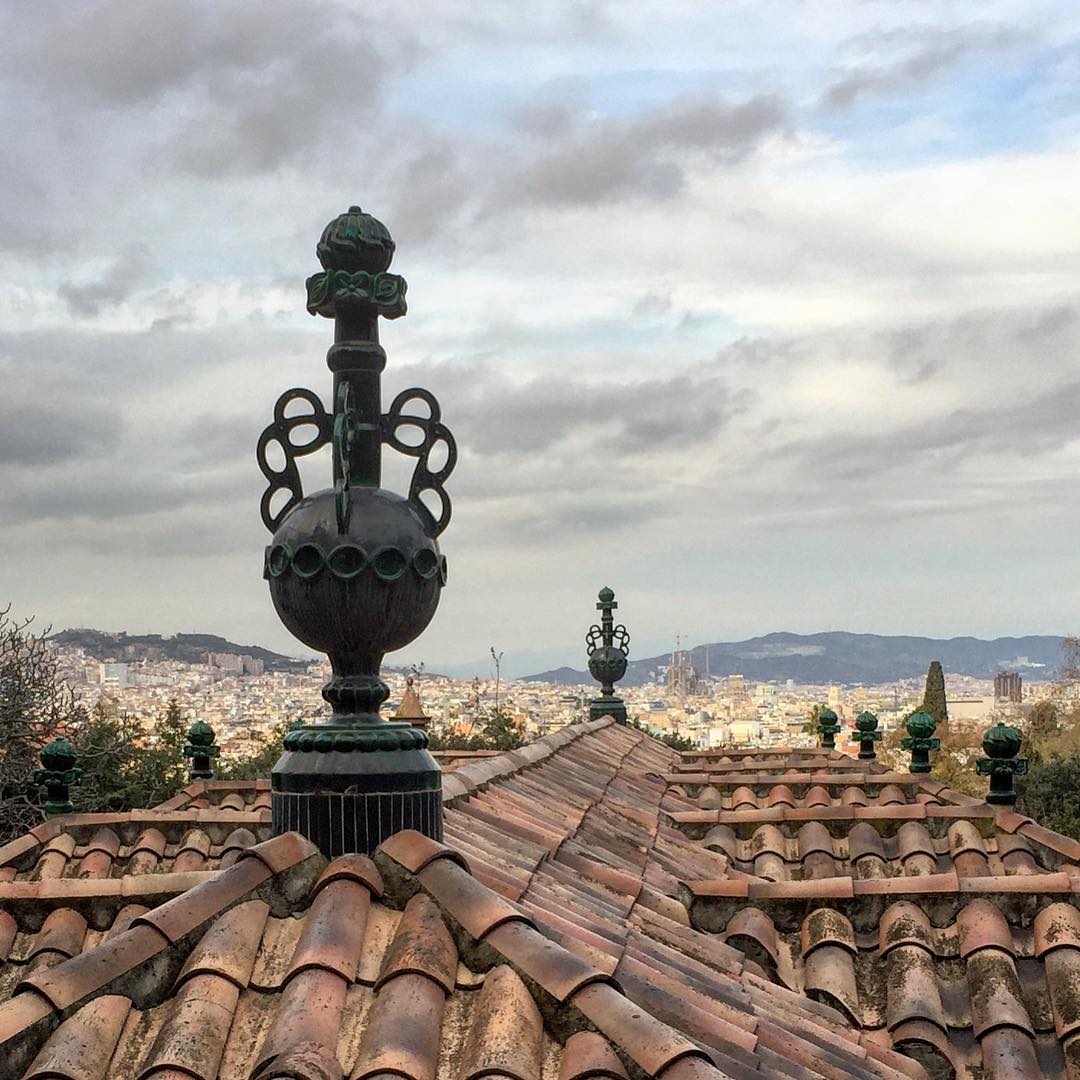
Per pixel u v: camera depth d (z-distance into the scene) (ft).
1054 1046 18.78
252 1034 10.98
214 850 29.25
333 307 14.07
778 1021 16.38
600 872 21.18
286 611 13.79
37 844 28.19
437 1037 10.73
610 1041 10.77
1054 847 25.59
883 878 23.53
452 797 22.16
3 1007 11.06
